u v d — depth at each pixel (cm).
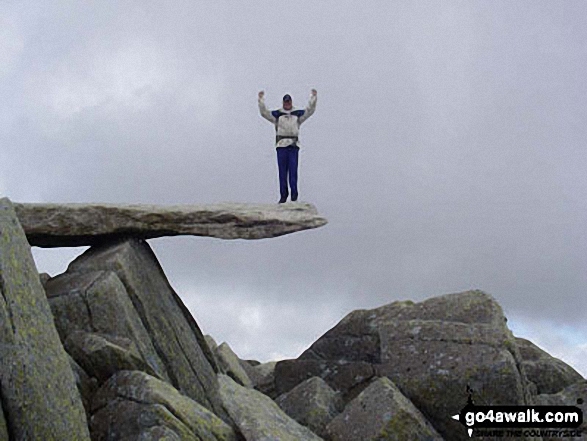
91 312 1717
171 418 1437
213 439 1490
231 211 2077
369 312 2261
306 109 2389
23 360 1256
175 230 2027
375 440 1758
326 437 1847
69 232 1925
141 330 1753
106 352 1598
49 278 1912
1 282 1319
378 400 1845
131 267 1878
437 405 1884
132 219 1983
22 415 1223
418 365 1955
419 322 2042
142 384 1521
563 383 2339
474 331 1945
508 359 1834
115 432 1456
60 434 1276
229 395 1869
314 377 2106
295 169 2339
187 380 1812
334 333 2281
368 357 2169
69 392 1352
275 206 2206
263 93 2389
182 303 2070
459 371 1869
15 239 1439
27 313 1344
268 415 1794
